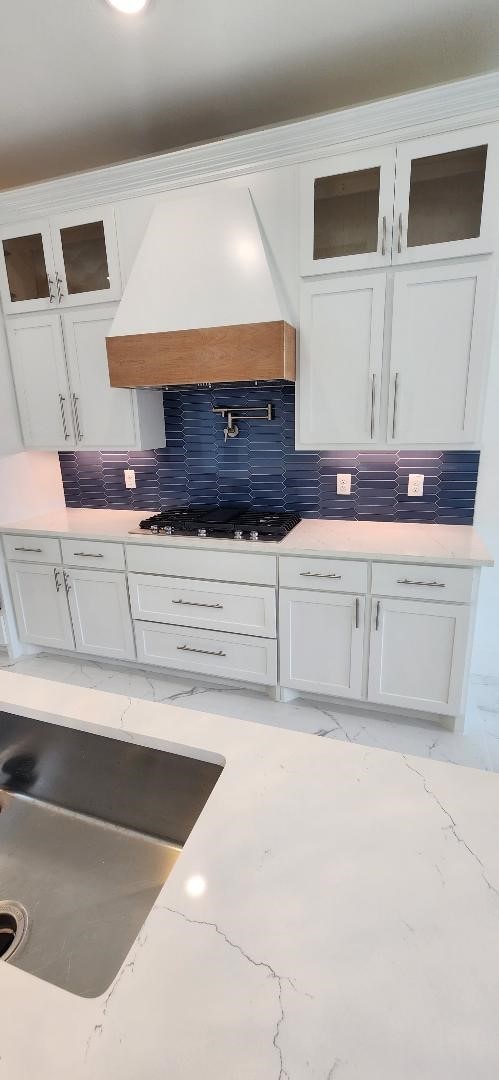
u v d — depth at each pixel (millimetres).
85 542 2592
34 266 2549
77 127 2281
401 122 1782
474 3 1575
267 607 2289
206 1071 401
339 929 511
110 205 2273
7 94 2006
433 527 2408
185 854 604
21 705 950
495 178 1729
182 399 2758
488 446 2287
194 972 475
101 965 734
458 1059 405
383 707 2324
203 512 2730
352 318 2029
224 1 1554
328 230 2029
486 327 1869
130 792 914
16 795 1021
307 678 2320
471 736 2146
